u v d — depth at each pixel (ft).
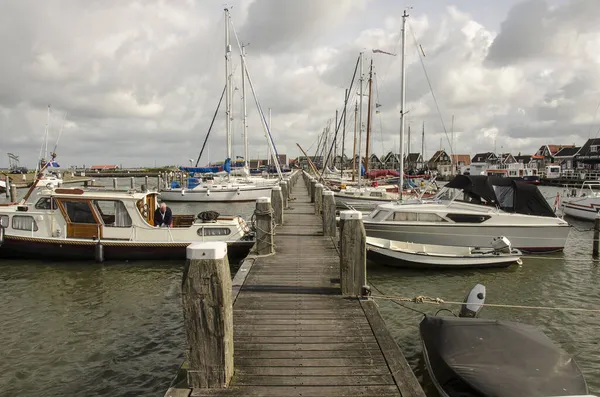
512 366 18.06
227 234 49.19
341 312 20.98
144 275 43.45
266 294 23.85
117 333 29.48
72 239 47.24
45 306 34.78
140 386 22.86
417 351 26.45
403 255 42.91
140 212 48.98
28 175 194.70
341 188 109.70
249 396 13.41
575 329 30.55
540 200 53.21
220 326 13.48
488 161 324.60
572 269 46.73
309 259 32.86
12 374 24.03
